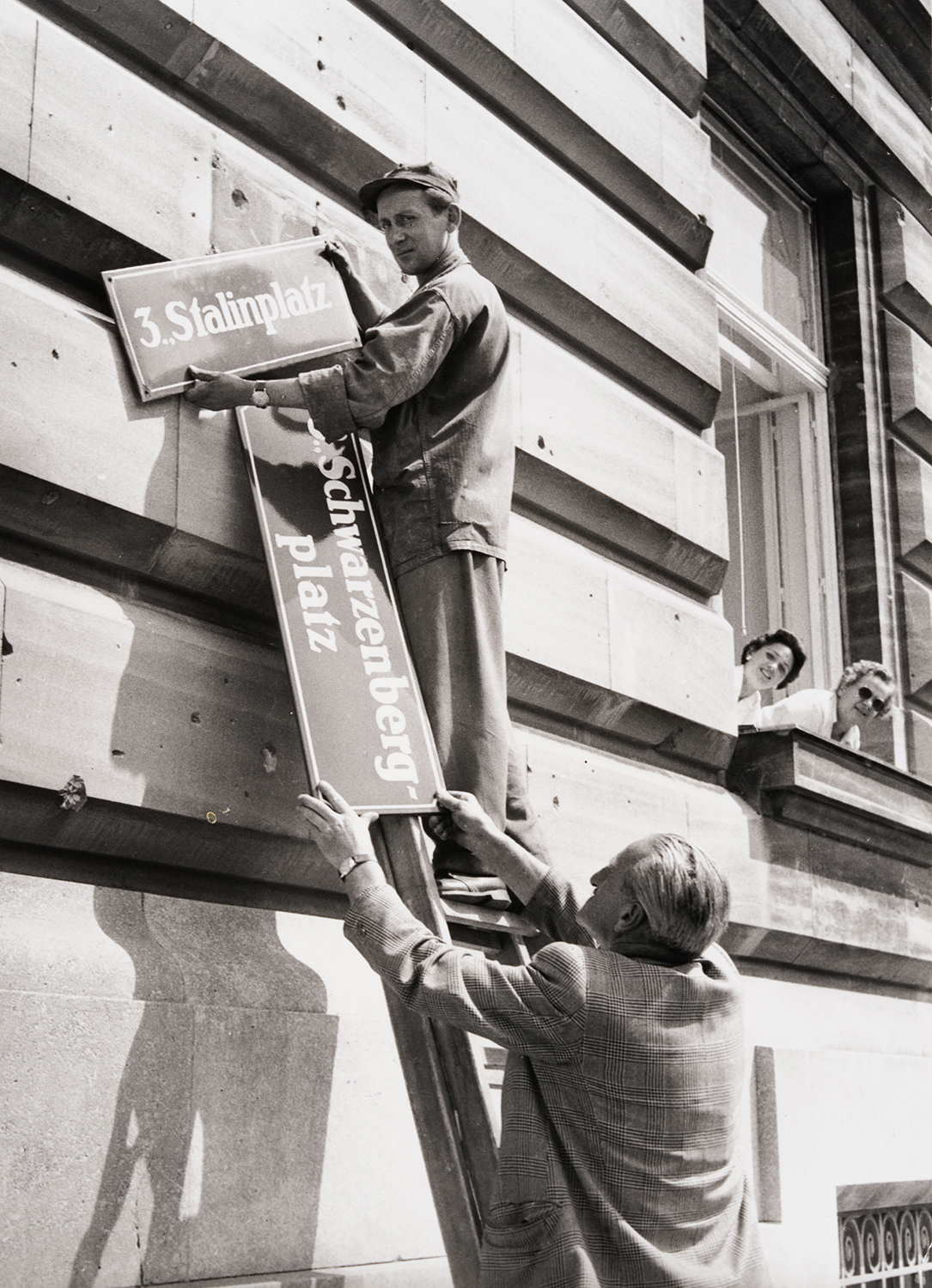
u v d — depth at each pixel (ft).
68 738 10.98
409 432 12.35
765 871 19.17
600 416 17.76
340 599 11.83
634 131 19.29
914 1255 21.04
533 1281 8.72
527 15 17.56
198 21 13.10
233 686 12.36
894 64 29.81
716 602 20.40
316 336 12.91
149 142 12.67
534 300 17.19
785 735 19.52
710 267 25.27
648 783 17.49
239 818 12.12
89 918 11.07
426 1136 10.41
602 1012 8.98
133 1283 10.28
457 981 9.16
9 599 10.82
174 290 12.25
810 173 28.09
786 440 26.94
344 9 14.99
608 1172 8.91
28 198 11.60
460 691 11.89
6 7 11.80
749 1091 17.21
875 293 28.53
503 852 11.29
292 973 12.19
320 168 14.56
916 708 27.02
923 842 22.90
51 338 11.46
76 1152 10.09
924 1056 22.00
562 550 16.74
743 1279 9.01
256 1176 11.23
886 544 27.20
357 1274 11.44
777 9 25.48
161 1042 10.77
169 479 12.08
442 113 16.07
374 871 9.91
